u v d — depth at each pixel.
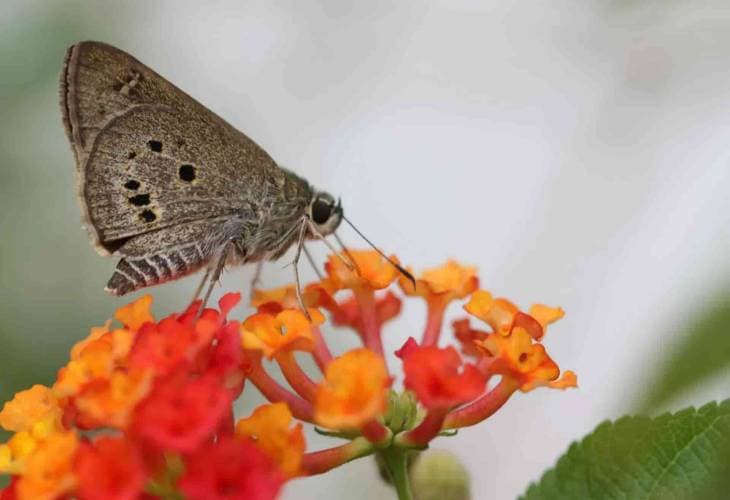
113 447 0.13
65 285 0.17
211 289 0.15
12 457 0.14
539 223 0.20
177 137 0.15
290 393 0.14
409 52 0.21
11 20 0.17
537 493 0.14
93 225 0.15
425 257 0.21
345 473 0.18
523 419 0.19
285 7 0.20
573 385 0.14
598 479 0.14
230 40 0.20
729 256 0.16
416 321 0.20
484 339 0.14
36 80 0.17
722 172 0.19
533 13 0.19
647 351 0.15
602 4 0.17
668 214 0.19
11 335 0.17
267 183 0.15
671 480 0.14
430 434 0.14
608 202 0.19
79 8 0.18
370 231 0.21
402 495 0.14
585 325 0.19
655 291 0.19
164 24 0.19
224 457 0.13
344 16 0.21
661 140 0.19
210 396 0.13
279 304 0.15
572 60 0.19
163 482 0.13
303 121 0.21
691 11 0.17
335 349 0.18
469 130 0.21
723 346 0.14
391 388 0.14
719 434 0.14
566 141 0.20
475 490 0.19
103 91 0.15
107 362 0.14
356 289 0.15
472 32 0.20
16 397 0.14
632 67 0.18
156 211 0.15
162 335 0.13
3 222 0.17
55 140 0.17
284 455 0.13
